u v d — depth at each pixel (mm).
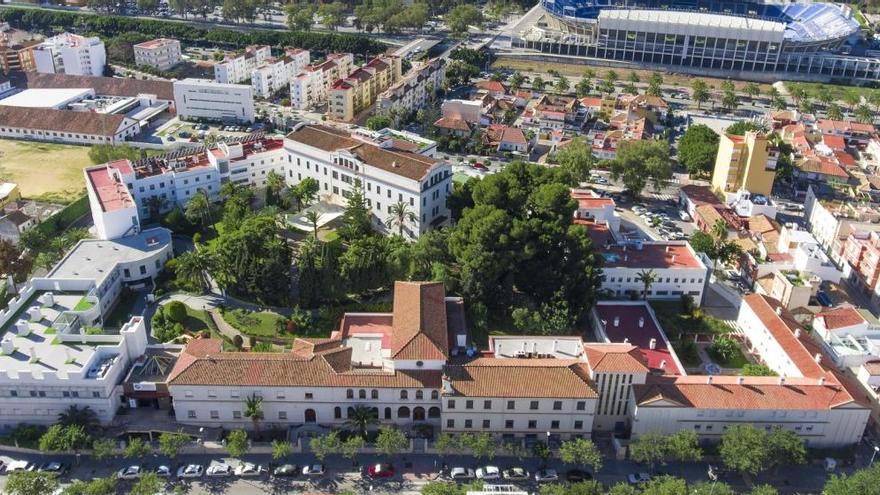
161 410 163000
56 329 169250
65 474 148375
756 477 152375
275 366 157625
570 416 157125
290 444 153250
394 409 160125
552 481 150125
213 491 145750
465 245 199875
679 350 189875
